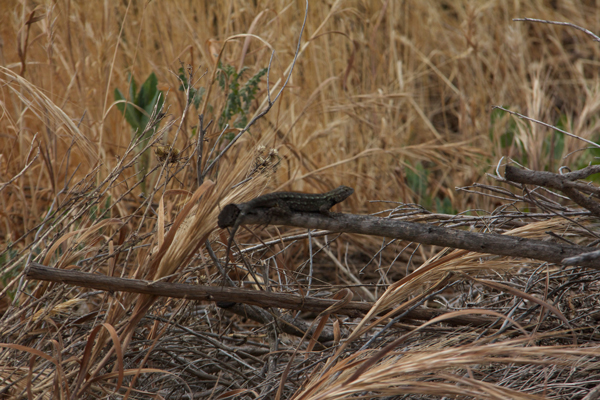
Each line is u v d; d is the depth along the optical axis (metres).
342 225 3.82
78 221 5.51
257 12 9.37
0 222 7.33
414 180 9.83
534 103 9.92
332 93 10.24
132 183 7.94
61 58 8.30
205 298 3.93
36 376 3.77
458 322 4.57
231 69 6.61
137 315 3.81
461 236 3.76
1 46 7.64
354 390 3.08
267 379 4.19
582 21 14.84
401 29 13.12
